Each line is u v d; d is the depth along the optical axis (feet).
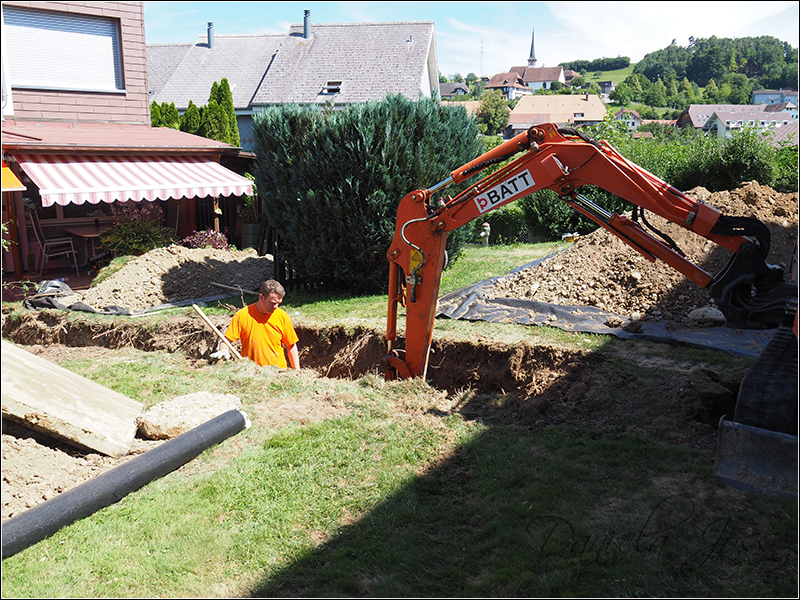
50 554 12.78
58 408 16.52
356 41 104.58
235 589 11.91
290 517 14.11
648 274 28.14
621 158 18.21
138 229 45.57
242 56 113.91
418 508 14.43
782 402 14.53
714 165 50.80
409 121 33.63
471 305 29.07
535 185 18.92
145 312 32.89
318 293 36.88
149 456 15.62
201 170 46.14
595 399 18.97
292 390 21.21
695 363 20.75
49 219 47.83
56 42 46.34
